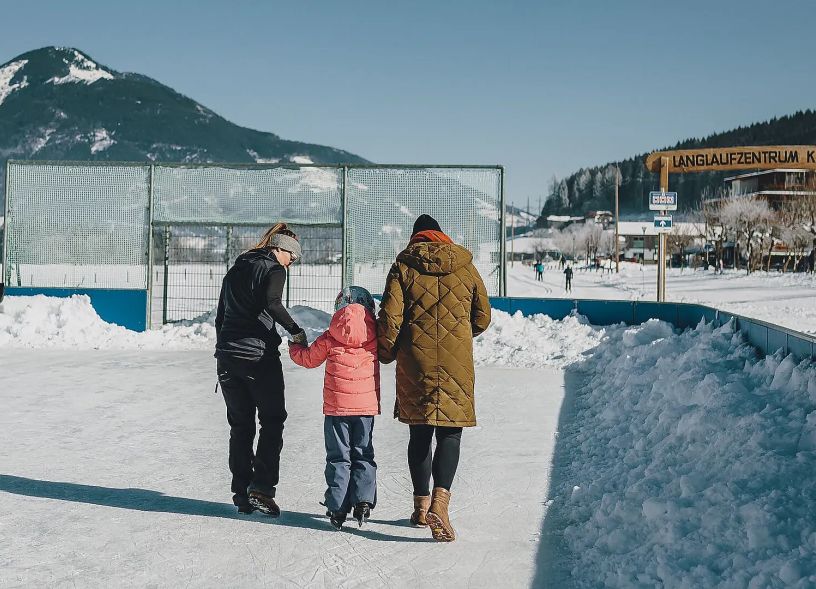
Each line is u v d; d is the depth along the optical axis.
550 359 12.37
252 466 5.09
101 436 7.29
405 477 6.05
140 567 4.15
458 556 4.31
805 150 17.45
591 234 128.62
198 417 8.21
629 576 3.65
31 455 6.55
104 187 16.81
